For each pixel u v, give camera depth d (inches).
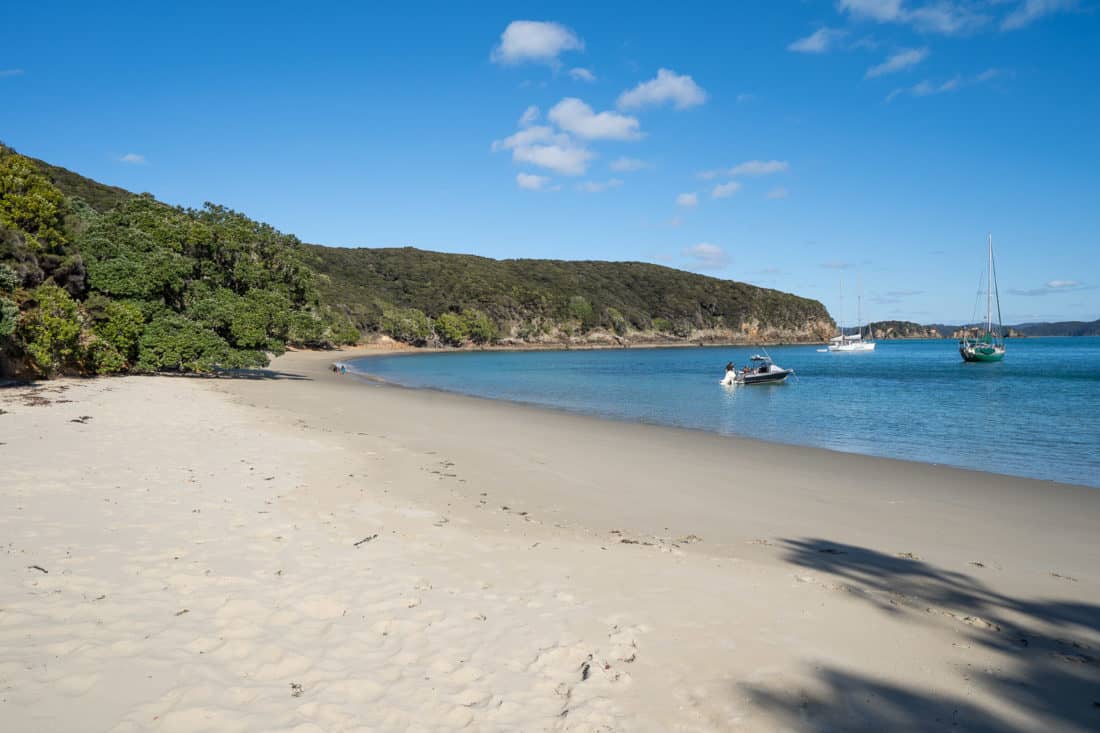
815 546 318.0
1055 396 1293.1
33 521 271.3
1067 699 171.0
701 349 5684.1
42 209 977.5
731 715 158.4
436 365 2770.7
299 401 926.4
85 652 166.1
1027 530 354.9
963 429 816.9
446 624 201.6
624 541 313.4
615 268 7598.4
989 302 2883.9
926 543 327.3
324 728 142.5
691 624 210.8
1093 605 242.5
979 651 198.8
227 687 156.3
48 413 572.1
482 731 146.1
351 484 400.8
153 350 1084.5
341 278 5162.4
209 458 440.5
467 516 346.3
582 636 198.1
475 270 6166.3
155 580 218.8
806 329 7199.8
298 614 201.9
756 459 577.0
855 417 948.6
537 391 1435.8
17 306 789.2
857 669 184.7
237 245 1315.2
